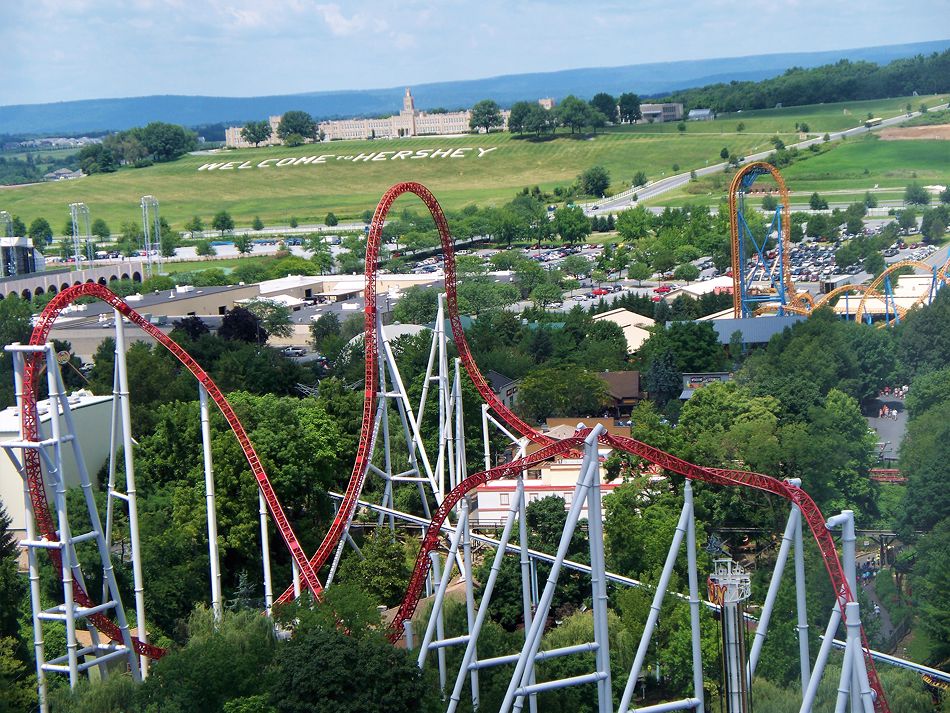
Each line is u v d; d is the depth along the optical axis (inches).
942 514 5565.9
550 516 5433.1
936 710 4055.1
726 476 3927.2
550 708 4092.0
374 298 5605.3
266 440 5876.0
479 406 7229.3
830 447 6250.0
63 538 4352.9
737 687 3484.3
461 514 4266.7
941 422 6752.0
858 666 3444.9
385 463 5949.8
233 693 3988.7
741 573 3585.1
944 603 4707.2
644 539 5118.1
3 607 4825.3
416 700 3853.3
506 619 5027.1
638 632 4436.5
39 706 4279.0
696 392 7568.9
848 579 3447.3
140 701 4025.6
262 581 5679.1
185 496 5703.7
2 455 6186.0
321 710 3735.2
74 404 6648.6
